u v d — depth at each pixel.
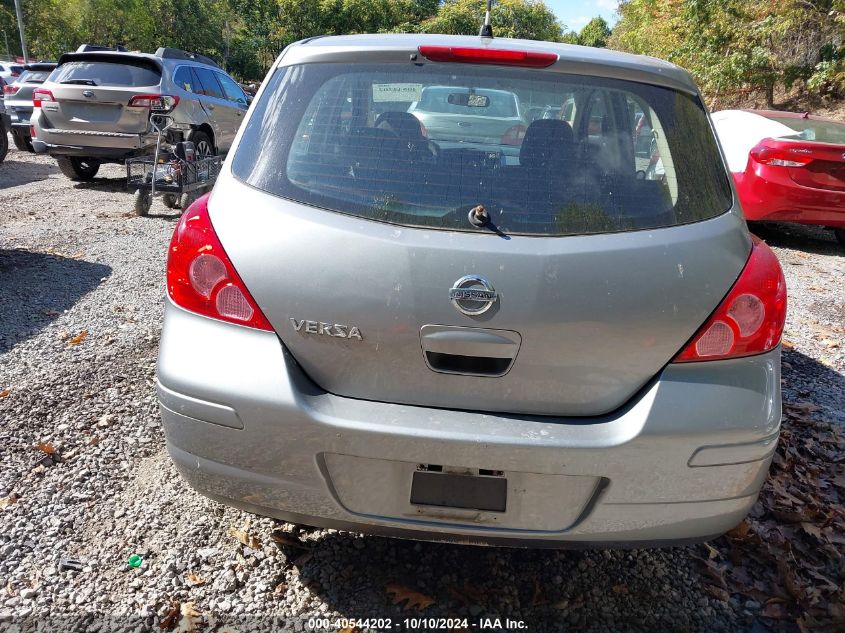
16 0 38.47
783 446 3.44
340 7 48.03
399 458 1.95
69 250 6.61
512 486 1.98
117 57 9.45
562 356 1.94
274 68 2.40
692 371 1.98
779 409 2.06
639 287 1.94
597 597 2.41
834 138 7.88
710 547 2.68
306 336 2.00
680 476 1.97
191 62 10.50
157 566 2.47
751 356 2.03
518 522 2.00
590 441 1.92
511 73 2.21
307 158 2.15
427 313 1.93
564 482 1.97
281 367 1.99
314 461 2.00
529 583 2.46
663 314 1.95
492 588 2.43
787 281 6.73
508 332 1.92
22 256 6.30
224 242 2.07
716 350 1.99
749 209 7.81
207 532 2.65
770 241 8.55
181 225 2.17
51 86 9.15
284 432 1.99
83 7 47.41
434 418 1.96
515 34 54.38
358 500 2.03
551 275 1.92
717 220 2.11
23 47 38.81
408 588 2.40
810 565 2.61
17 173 11.70
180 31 51.25
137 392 3.74
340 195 2.06
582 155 2.12
